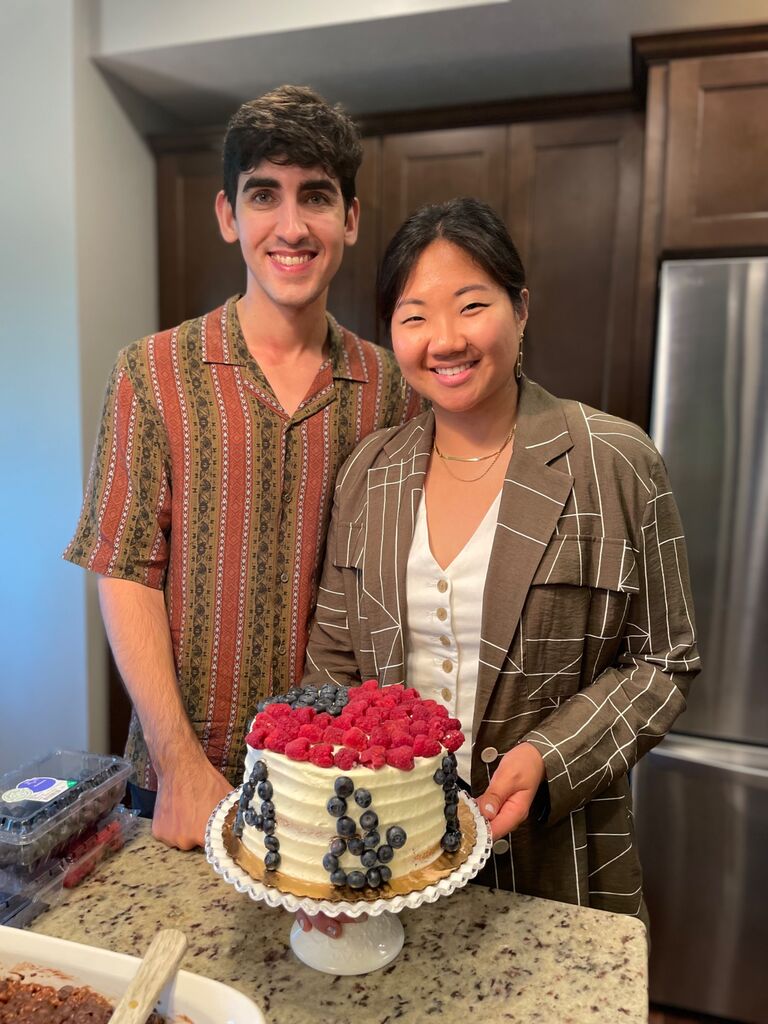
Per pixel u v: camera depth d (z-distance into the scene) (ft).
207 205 8.61
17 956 2.32
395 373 4.49
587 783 3.15
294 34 7.09
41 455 8.01
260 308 4.09
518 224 7.59
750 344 5.96
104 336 8.13
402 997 2.42
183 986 2.15
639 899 3.65
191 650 4.11
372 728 2.56
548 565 3.28
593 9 6.57
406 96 8.43
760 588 6.08
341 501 3.94
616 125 7.22
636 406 6.89
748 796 6.09
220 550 4.06
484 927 2.74
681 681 3.46
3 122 7.68
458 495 3.58
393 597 3.56
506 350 3.24
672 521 3.45
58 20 7.39
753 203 6.29
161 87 8.30
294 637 4.16
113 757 3.40
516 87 8.16
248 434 4.04
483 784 3.44
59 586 8.13
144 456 4.00
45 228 7.69
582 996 2.41
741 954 6.32
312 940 2.57
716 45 6.20
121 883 2.99
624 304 7.40
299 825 2.40
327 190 3.83
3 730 8.52
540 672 3.38
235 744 4.18
